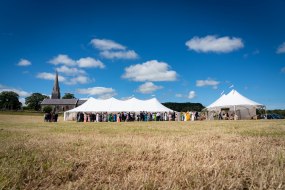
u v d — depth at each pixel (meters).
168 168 2.99
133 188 2.24
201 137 6.89
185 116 38.25
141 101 42.50
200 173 2.68
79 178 2.63
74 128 13.02
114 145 5.10
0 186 2.22
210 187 2.25
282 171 2.75
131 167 3.14
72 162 3.26
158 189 2.21
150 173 2.79
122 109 39.84
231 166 2.99
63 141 5.89
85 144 5.32
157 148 4.61
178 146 4.76
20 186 2.31
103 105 40.47
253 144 5.10
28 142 5.64
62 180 2.61
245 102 36.09
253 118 37.75
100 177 2.62
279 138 6.43
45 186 2.36
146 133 8.88
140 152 4.14
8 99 142.25
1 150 4.25
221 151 4.15
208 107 38.53
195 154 3.87
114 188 2.21
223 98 38.44
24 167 2.94
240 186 2.31
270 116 39.34
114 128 12.98
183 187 2.34
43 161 3.40
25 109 151.50
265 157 3.54
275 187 2.27
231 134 7.85
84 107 39.88
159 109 40.81
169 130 10.68
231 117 38.19
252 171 2.75
